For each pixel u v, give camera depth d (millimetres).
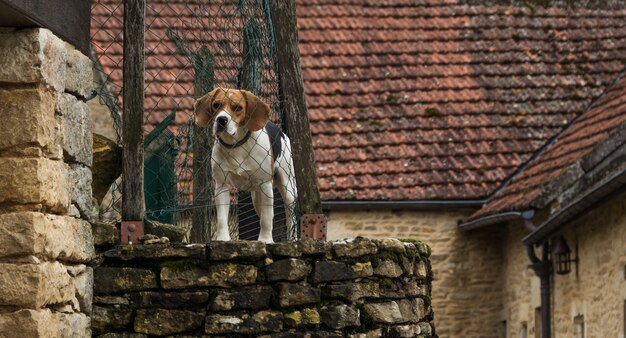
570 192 19500
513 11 28578
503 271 24984
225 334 9516
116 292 9539
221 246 9586
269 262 9633
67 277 8891
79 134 9258
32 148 8484
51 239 8570
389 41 27500
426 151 25266
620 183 17094
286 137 11289
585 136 24047
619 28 28422
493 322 24953
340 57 26938
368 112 25859
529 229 22188
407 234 24656
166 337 9492
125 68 9922
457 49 27469
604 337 19500
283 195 11289
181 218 12281
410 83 26578
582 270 20828
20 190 8414
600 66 27266
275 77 11227
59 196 8734
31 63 8500
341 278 9758
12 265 8352
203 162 11625
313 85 26234
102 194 10477
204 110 10727
